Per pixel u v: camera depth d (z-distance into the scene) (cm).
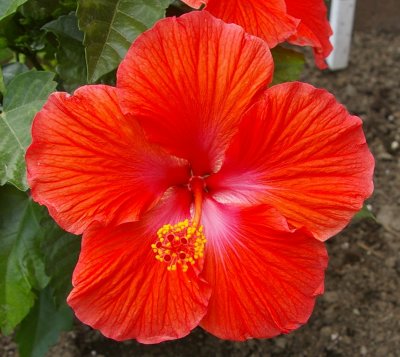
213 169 28
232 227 28
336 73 69
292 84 26
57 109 25
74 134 25
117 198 26
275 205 27
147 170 27
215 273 28
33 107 30
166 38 25
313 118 26
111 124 26
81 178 26
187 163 28
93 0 29
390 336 49
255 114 26
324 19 33
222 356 48
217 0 28
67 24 33
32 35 36
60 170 25
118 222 26
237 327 28
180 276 27
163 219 28
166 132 27
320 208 27
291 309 28
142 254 27
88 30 28
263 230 27
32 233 36
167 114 26
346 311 50
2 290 36
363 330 49
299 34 30
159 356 47
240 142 27
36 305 41
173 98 26
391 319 50
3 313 36
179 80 26
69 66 33
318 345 49
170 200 29
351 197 26
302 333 49
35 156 25
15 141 30
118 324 27
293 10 31
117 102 26
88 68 29
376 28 74
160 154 27
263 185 28
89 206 26
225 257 28
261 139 26
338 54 67
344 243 55
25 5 34
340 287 52
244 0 28
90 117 26
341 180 26
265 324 28
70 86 33
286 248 27
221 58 26
